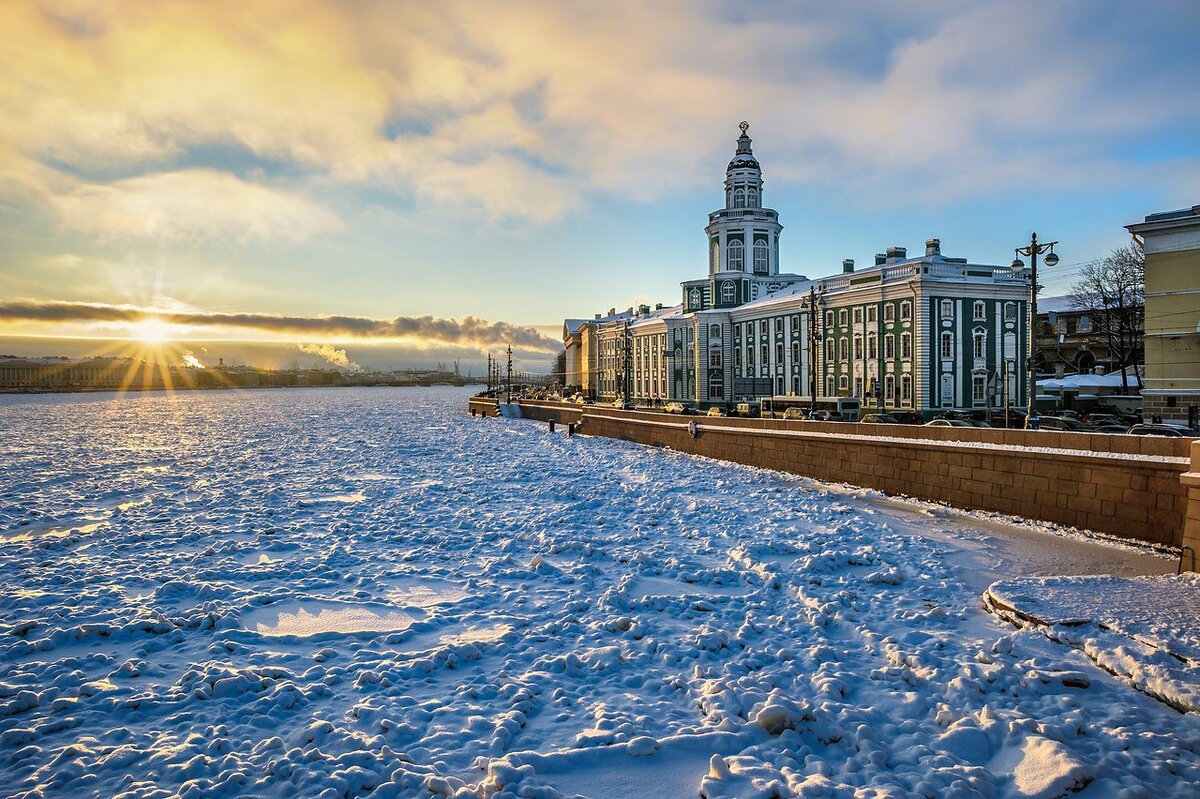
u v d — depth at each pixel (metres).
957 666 11.18
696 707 10.19
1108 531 20.97
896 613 14.25
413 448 53.75
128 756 8.49
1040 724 9.08
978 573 17.53
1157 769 8.09
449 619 14.22
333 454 49.53
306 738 8.98
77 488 33.59
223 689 10.43
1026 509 23.59
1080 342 72.88
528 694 10.38
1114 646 11.20
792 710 9.37
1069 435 22.38
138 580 16.97
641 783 8.17
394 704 10.16
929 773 8.23
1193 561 15.39
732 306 87.31
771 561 18.50
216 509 27.45
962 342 56.41
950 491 26.56
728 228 90.25
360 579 17.20
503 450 51.72
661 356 96.75
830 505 26.67
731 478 34.78
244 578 17.41
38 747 8.76
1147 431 32.50
